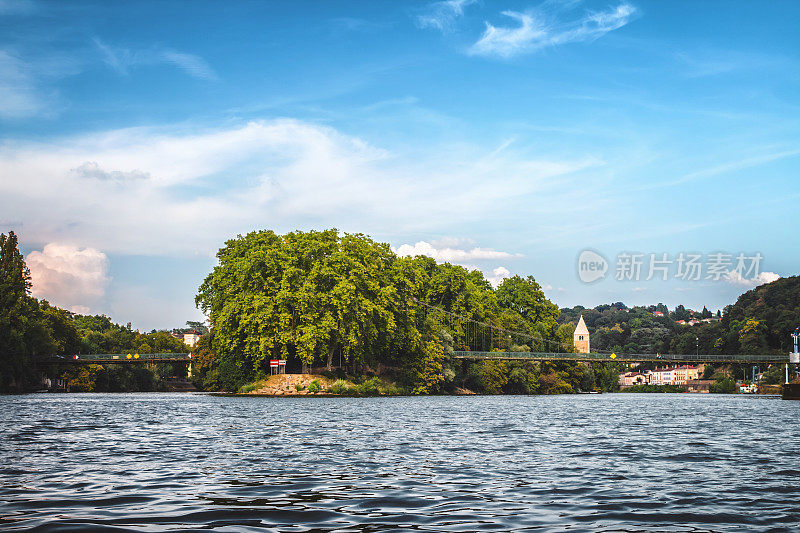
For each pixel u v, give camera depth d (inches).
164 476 668.7
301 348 3248.0
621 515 498.3
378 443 1007.6
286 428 1290.6
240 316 3270.2
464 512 504.4
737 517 493.7
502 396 4141.2
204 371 4471.0
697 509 520.7
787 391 3560.5
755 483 646.5
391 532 441.4
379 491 589.3
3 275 4047.7
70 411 1861.5
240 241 3543.3
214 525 455.5
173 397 3235.7
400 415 1756.9
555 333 5595.5
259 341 3253.0
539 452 901.2
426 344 4010.8
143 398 3075.8
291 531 440.8
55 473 685.3
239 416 1675.7
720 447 981.8
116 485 614.2
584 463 787.4
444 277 4729.3
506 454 874.8
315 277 3324.3
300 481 640.4
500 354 4662.9
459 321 4687.5
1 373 3934.5
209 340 3678.6
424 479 658.2
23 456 824.3
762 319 7854.3
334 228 3599.9
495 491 594.2
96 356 4896.7
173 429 1254.3
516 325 5088.6
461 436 1135.0
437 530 448.1
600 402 3137.3
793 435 1205.7
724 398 4306.1
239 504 527.2
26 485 612.4
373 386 3503.9
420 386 3905.0
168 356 4810.5
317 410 1996.8
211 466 742.5
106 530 438.9
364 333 3447.3
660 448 964.0
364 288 3479.3
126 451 884.6
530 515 496.1
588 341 7844.5
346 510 506.9
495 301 5187.0
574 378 5472.4
